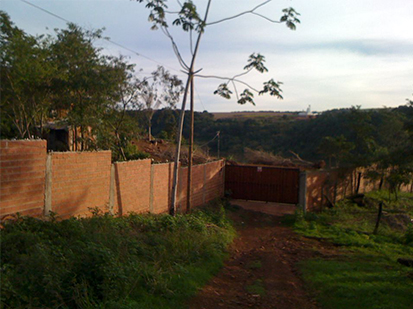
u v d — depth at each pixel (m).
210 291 7.88
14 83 10.16
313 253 12.44
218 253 11.20
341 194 25.14
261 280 9.20
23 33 10.30
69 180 9.98
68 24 12.60
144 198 13.95
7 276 5.20
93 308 5.25
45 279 5.15
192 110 15.34
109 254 6.28
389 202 25.55
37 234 7.20
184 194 17.48
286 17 13.55
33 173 8.75
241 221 18.64
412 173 24.30
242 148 54.09
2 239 6.47
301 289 8.55
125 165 12.62
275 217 20.31
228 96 14.21
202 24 12.66
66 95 12.09
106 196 11.62
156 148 24.09
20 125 11.52
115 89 13.66
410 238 14.78
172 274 7.81
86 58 12.57
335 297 7.57
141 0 12.73
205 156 25.06
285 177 23.31
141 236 9.73
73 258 6.17
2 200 7.93
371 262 10.89
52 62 11.52
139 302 6.09
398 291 7.59
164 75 16.75
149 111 16.75
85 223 8.86
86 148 13.77
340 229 16.67
